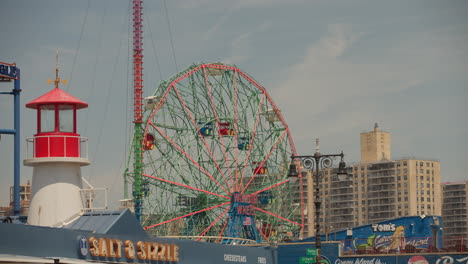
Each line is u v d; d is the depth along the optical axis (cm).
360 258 10025
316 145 5916
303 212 18088
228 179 16262
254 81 16975
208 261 6269
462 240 11419
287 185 17938
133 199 14612
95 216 5388
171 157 15525
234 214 16012
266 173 17150
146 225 15300
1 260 4272
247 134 16762
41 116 5422
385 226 12156
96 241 4953
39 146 5350
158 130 15150
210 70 16250
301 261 7519
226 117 16425
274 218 17538
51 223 5309
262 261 7144
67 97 5428
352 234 12119
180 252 5897
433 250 11006
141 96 14750
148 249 5441
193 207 15812
